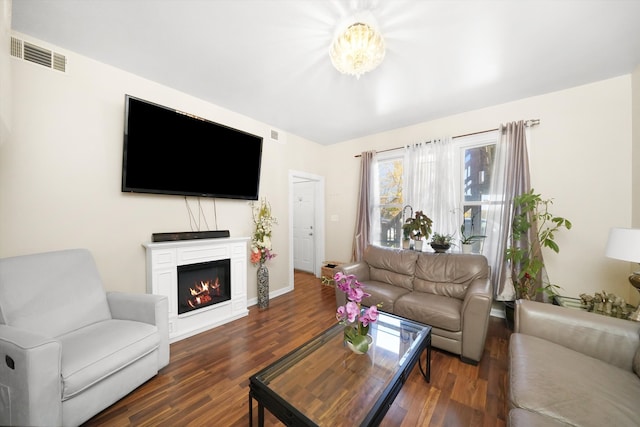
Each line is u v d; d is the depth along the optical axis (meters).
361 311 1.49
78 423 1.25
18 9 1.48
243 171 3.01
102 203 2.07
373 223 3.75
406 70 2.12
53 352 1.15
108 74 2.08
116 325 1.66
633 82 2.12
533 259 2.33
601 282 2.28
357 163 4.06
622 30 1.64
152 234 2.36
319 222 4.43
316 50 1.88
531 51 1.86
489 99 2.66
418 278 2.73
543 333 1.51
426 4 1.44
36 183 1.78
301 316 2.83
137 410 1.44
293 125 3.49
